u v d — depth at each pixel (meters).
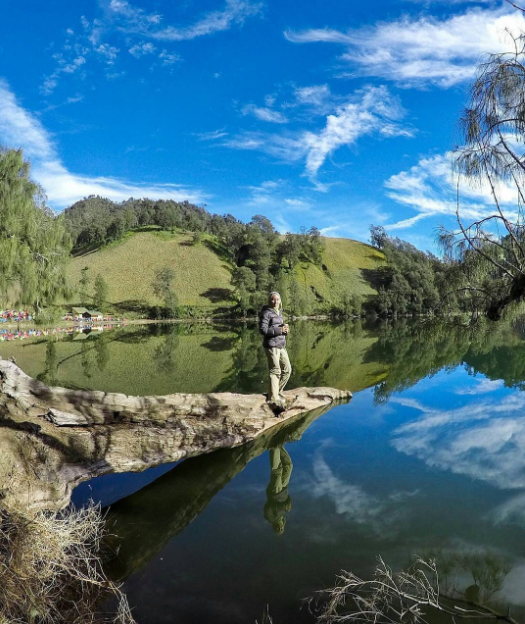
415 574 3.28
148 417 6.04
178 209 166.88
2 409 5.34
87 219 161.62
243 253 115.00
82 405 5.67
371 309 86.31
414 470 5.37
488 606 2.90
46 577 3.02
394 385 10.52
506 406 8.23
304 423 7.46
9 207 19.91
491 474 5.18
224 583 3.24
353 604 3.00
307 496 4.74
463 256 3.38
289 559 3.54
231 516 4.31
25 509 3.80
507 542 3.70
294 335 32.16
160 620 2.87
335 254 125.94
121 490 4.94
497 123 3.07
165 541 3.86
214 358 17.64
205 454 6.06
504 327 3.50
